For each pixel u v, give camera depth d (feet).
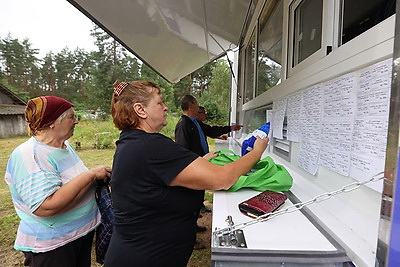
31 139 4.43
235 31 11.80
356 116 2.98
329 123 3.67
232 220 2.95
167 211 3.15
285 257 2.20
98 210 5.09
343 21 3.70
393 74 1.58
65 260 4.46
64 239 4.38
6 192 18.16
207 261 8.19
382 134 2.49
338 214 3.00
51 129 4.45
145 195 3.04
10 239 10.51
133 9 8.23
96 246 4.97
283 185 3.88
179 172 2.88
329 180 3.70
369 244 2.33
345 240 2.40
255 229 2.69
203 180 2.88
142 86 3.41
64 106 4.55
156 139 3.06
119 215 3.32
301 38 5.53
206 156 5.40
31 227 4.18
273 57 8.17
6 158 34.96
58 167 4.39
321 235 2.56
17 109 70.38
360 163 2.88
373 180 2.42
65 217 4.38
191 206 3.26
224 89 74.49
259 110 10.27
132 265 3.24
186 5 8.17
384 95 2.46
